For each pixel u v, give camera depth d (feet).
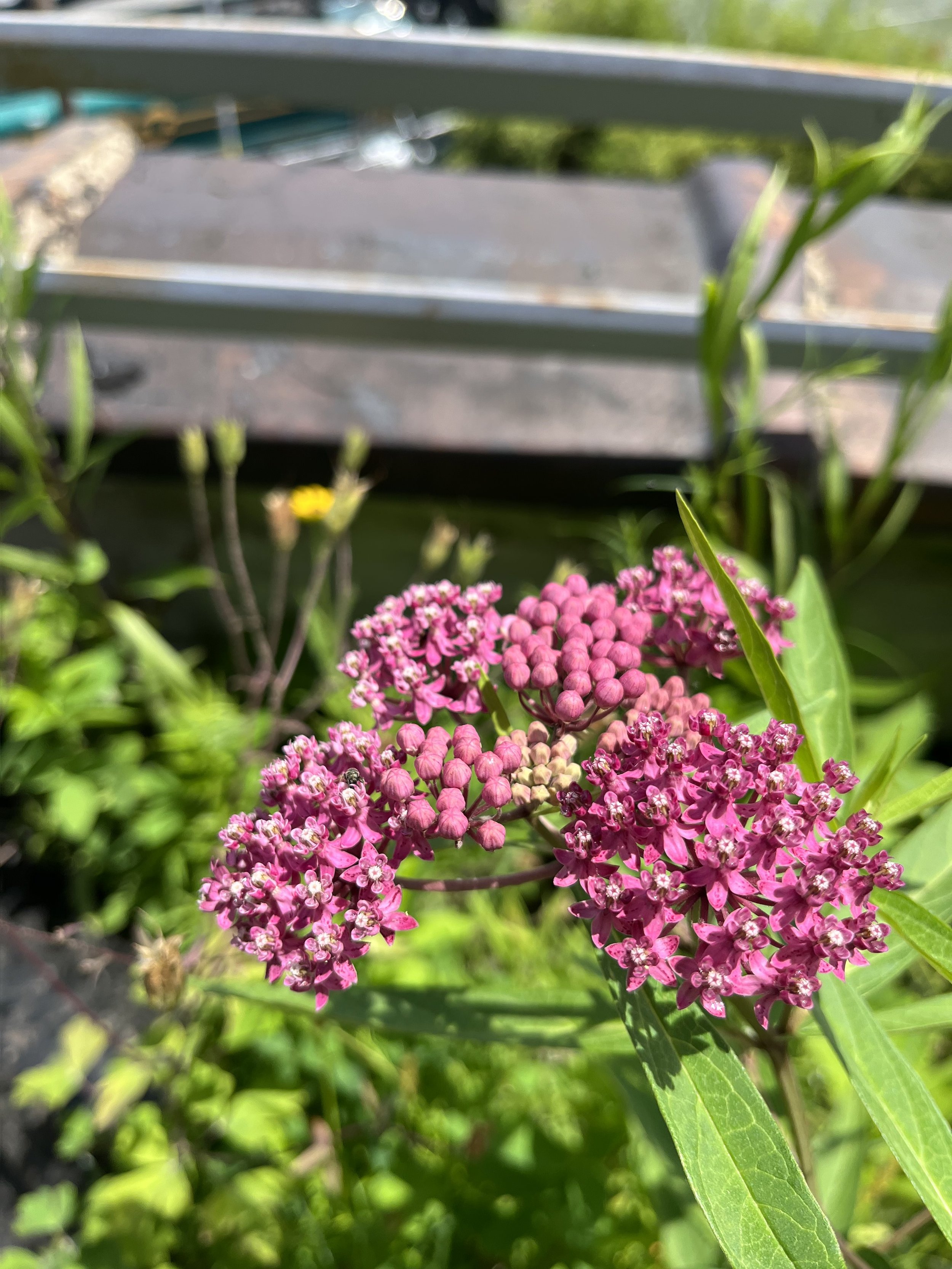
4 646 1.26
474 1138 1.01
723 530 1.23
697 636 0.60
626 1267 0.97
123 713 1.33
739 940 0.44
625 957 0.44
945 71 5.40
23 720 1.24
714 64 1.07
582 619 0.61
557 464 1.30
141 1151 1.00
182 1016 1.03
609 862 0.48
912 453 1.28
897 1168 0.90
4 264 1.06
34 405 1.13
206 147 2.59
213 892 0.49
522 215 1.52
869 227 1.51
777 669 0.49
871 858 0.47
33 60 1.10
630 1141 0.98
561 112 1.13
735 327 1.00
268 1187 0.98
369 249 1.42
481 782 0.53
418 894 1.27
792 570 1.31
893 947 0.60
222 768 1.23
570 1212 0.95
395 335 1.22
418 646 0.60
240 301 1.18
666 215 1.55
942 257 1.46
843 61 5.80
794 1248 0.42
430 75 1.09
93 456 1.19
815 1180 0.57
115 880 1.39
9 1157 1.17
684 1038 0.47
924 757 1.66
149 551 1.51
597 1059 0.78
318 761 0.52
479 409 1.33
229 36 1.07
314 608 1.22
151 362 1.36
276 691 1.10
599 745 0.55
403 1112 1.08
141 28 1.07
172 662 1.27
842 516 1.21
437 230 1.47
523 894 1.43
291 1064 1.15
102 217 1.43
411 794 0.50
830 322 1.20
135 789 1.27
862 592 1.45
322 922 0.47
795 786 0.46
